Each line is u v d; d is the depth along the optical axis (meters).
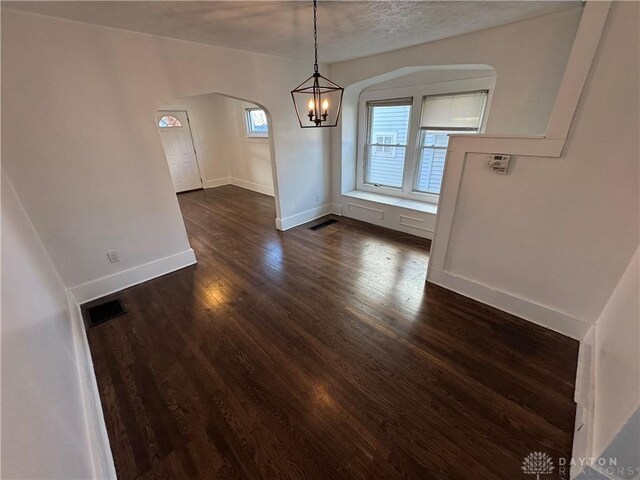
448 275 2.65
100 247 2.58
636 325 1.26
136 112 2.49
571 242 1.88
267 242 3.85
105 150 2.41
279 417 1.57
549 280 2.05
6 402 0.73
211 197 6.22
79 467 1.05
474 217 2.31
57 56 2.03
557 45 2.23
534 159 1.88
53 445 0.92
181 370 1.88
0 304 0.96
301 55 3.37
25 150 2.05
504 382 1.73
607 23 1.43
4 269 1.16
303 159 4.20
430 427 1.49
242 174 6.91
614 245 1.71
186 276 3.02
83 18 2.01
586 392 1.55
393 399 1.65
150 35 2.41
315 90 2.22
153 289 2.79
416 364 1.88
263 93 3.38
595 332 1.86
